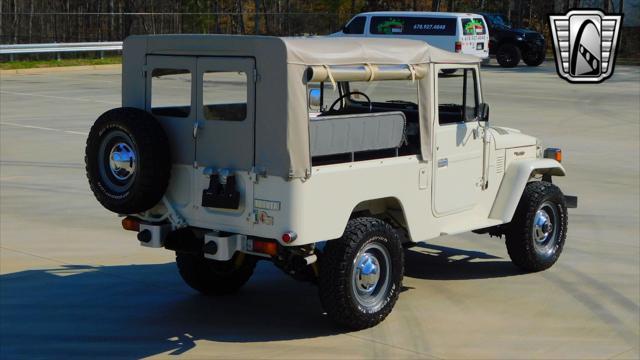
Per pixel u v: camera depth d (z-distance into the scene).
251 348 6.73
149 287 8.44
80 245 10.08
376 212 7.54
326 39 6.80
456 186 8.08
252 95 6.58
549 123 21.44
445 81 7.84
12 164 15.53
